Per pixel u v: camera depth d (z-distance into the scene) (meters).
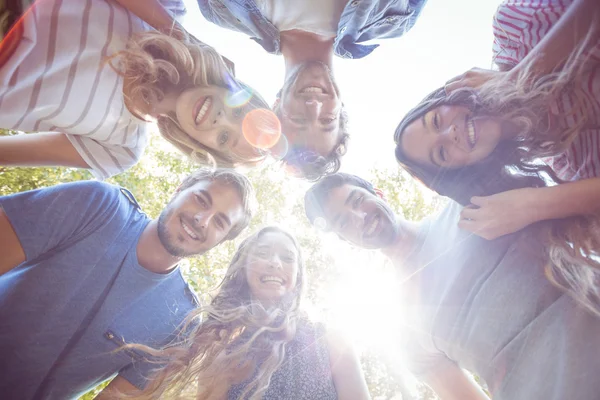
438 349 0.82
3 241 0.82
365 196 0.94
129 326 0.88
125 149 0.87
